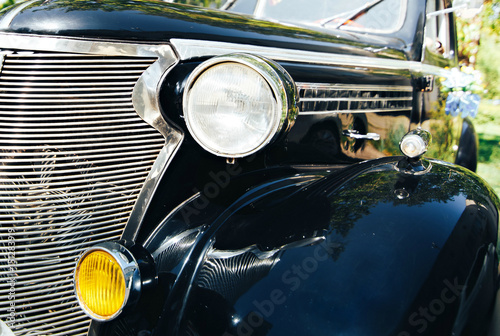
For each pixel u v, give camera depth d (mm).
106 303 1433
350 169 1769
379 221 1444
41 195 1600
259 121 1463
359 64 2209
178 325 1424
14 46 1560
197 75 1499
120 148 1618
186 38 1664
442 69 3223
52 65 1559
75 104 1571
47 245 1648
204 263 1504
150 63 1620
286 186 1801
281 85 1431
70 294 1705
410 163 1710
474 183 1675
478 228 1468
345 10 2875
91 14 1612
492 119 7879
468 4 3010
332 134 2096
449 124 3396
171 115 1637
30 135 1559
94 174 1607
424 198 1530
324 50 2080
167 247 1608
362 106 2238
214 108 1498
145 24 1637
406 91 2619
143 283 1459
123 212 1678
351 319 1248
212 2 3158
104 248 1435
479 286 1354
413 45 2826
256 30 1919
